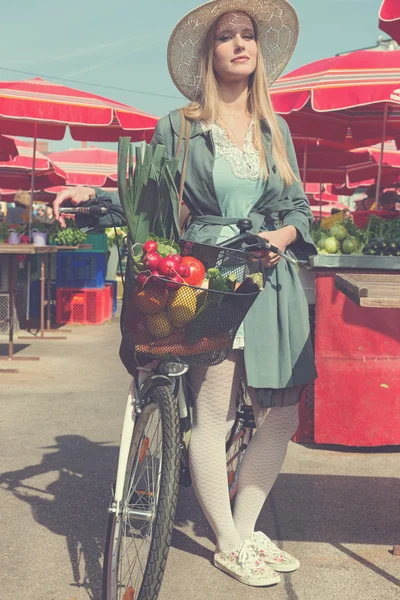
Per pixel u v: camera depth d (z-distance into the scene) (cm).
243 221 226
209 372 250
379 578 262
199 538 296
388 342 410
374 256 407
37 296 1111
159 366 224
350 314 409
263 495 269
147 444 226
